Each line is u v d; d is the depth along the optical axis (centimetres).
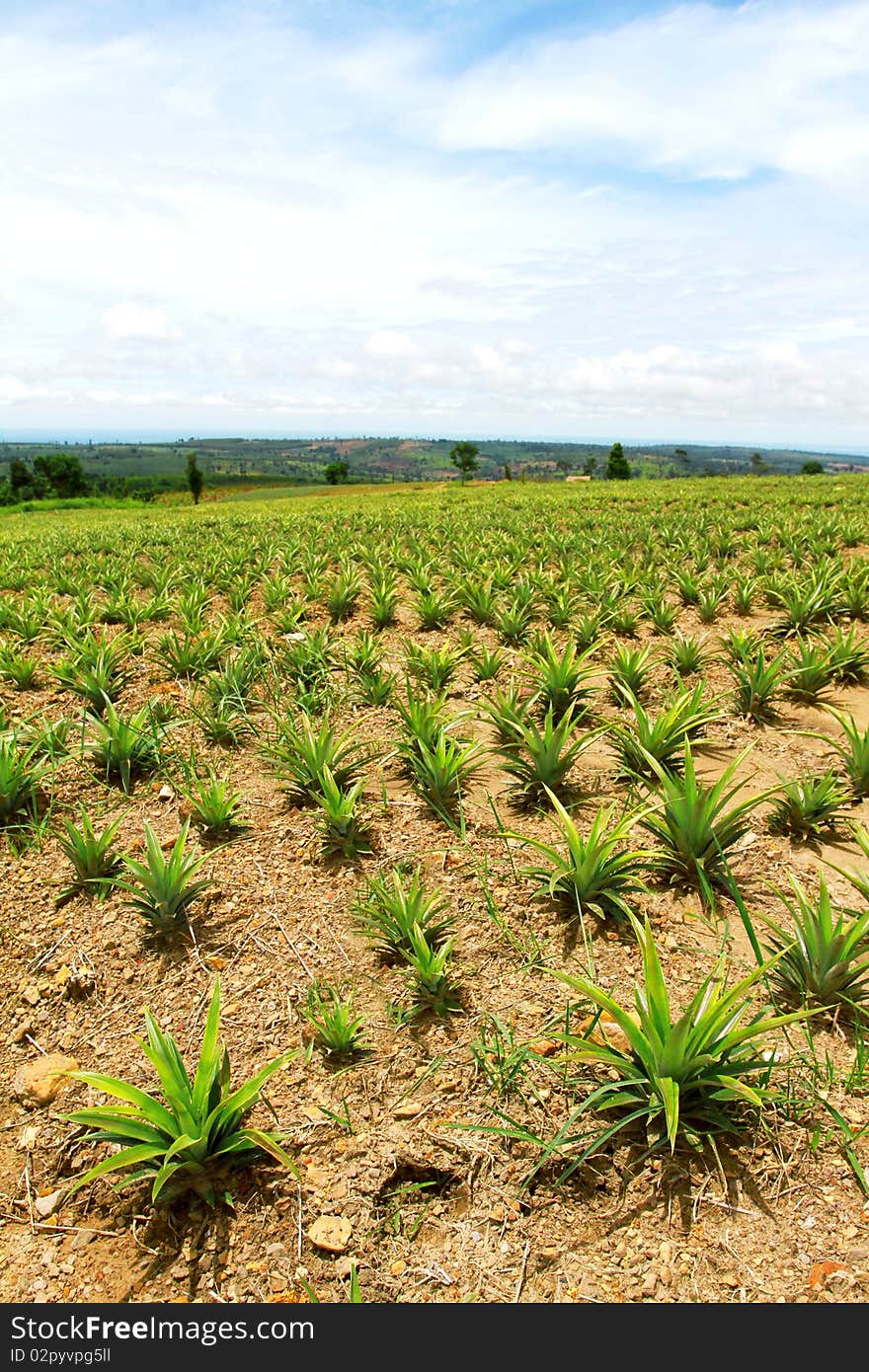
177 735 534
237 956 322
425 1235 211
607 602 756
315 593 930
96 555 1457
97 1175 198
